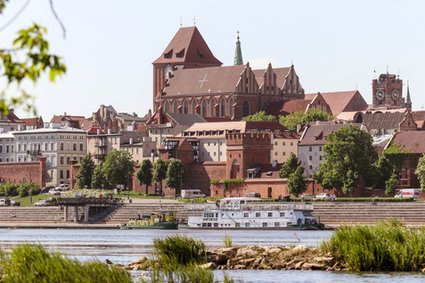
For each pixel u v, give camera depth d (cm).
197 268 13912
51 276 12512
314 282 16338
